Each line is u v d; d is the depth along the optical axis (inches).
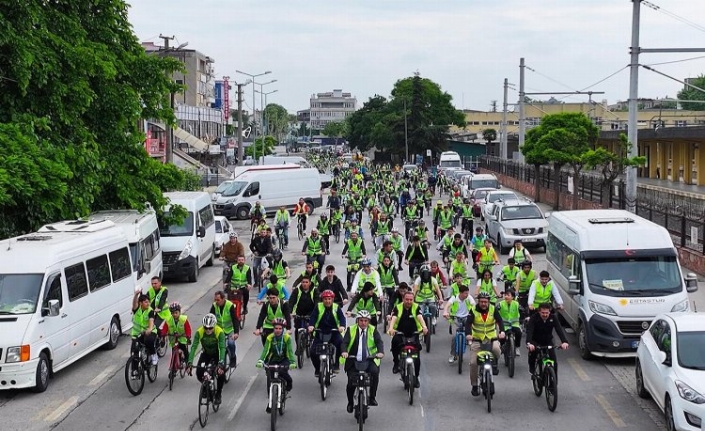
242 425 475.5
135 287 755.4
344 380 575.8
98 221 732.0
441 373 588.4
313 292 619.5
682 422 417.1
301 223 1481.3
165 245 1034.1
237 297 733.9
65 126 819.4
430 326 653.3
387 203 1379.2
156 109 992.2
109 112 902.4
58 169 717.9
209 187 2568.9
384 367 612.1
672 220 1119.6
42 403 529.3
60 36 829.2
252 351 669.3
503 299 601.6
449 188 2156.7
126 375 534.0
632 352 601.0
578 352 648.4
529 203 1277.1
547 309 510.0
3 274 574.2
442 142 4264.3
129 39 975.6
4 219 724.7
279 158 2861.7
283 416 489.4
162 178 988.6
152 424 480.4
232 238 853.2
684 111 4264.3
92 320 643.5
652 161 2623.0
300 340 612.1
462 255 754.8
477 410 497.4
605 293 612.7
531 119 4766.2
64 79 810.8
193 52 4360.2
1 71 767.1
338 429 463.5
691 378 426.0
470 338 510.0
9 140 705.0
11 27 745.0
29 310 556.4
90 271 650.2
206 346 499.8
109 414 502.3
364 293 579.8
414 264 815.7
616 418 478.3
